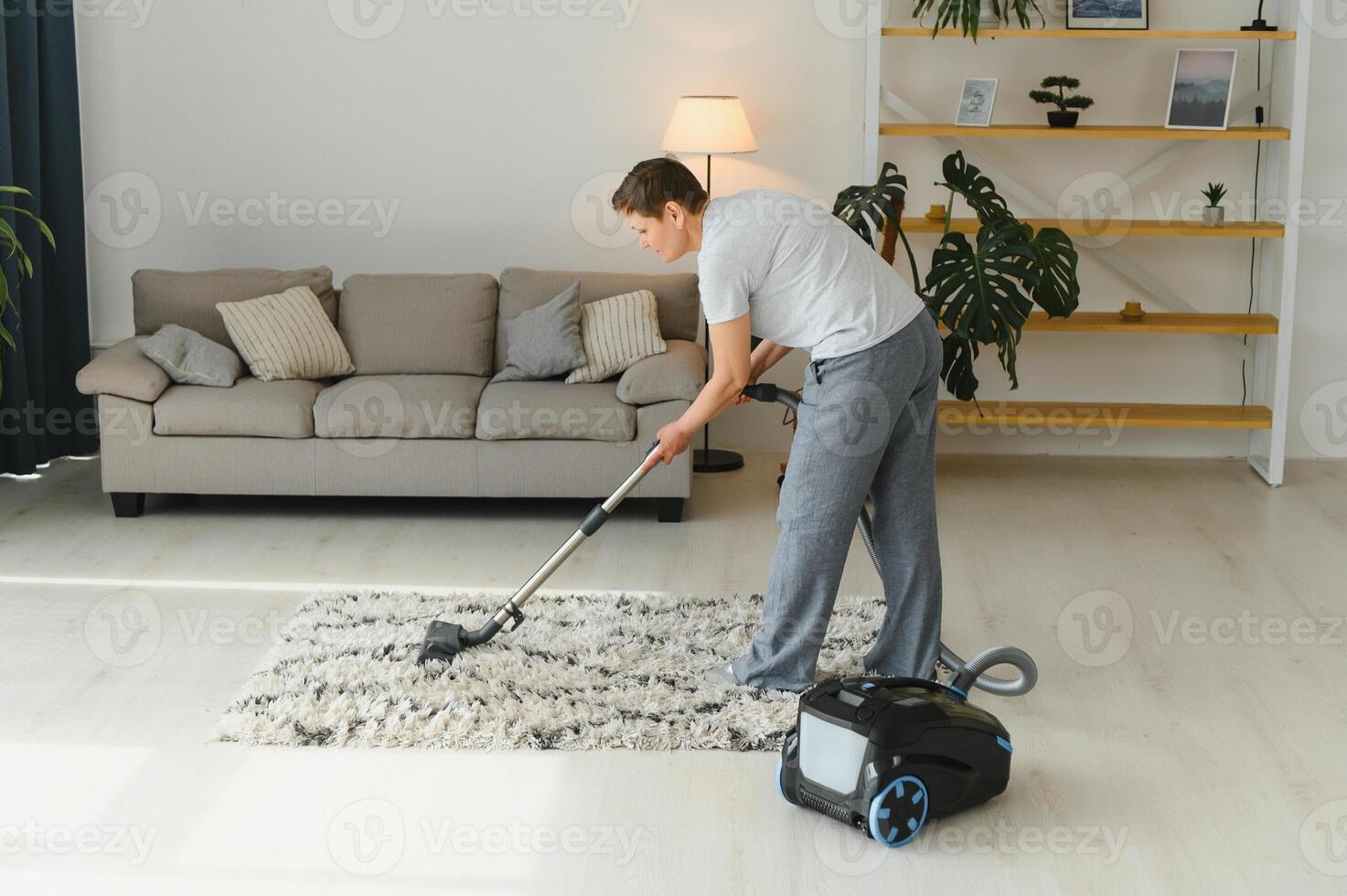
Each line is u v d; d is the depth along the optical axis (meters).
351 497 4.70
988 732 2.54
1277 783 2.70
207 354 4.43
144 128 5.15
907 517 3.03
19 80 4.68
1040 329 4.81
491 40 5.05
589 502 4.66
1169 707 3.04
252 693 3.03
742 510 4.54
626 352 4.54
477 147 5.14
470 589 3.76
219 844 2.46
